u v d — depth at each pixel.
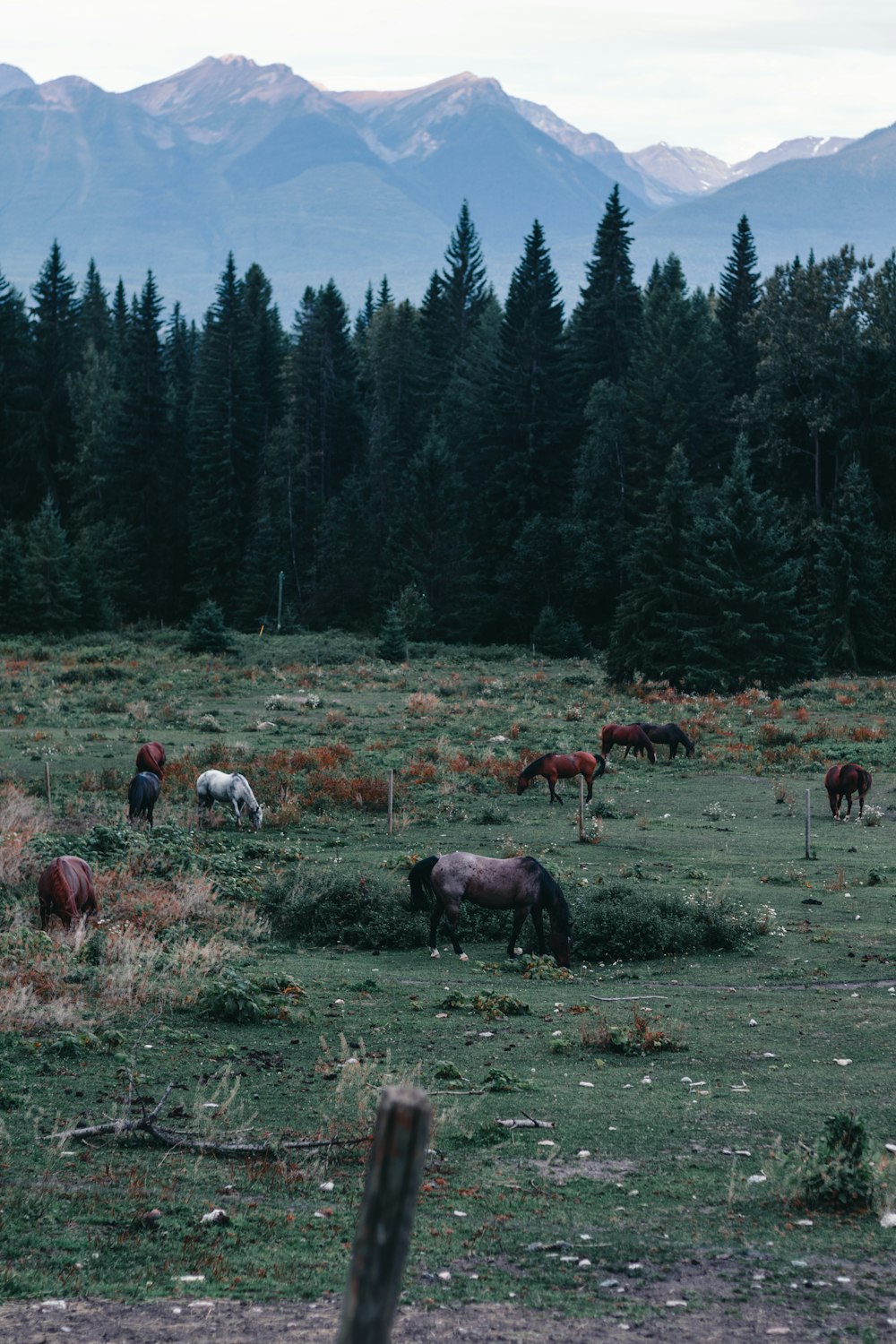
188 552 117.19
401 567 103.94
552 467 112.81
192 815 32.34
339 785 36.50
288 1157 9.77
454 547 103.62
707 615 70.50
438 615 102.31
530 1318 6.57
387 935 21.12
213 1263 7.34
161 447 117.50
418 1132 2.97
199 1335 6.15
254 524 115.19
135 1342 6.04
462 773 40.88
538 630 94.00
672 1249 7.81
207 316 115.19
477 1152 10.13
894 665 82.38
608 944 20.27
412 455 126.44
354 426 124.06
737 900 23.81
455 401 125.00
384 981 17.81
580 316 124.38
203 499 114.50
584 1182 9.35
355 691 68.19
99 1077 11.81
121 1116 10.51
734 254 116.25
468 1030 14.73
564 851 29.58
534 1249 7.80
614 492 106.50
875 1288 7.09
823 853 29.62
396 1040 14.10
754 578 70.12
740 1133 10.62
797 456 98.75
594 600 101.75
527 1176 9.48
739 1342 6.23
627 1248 7.82
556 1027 15.04
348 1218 8.41
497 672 80.62
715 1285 7.16
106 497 118.44
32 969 15.48
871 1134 10.45
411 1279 7.21
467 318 140.88
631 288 117.12
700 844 30.92
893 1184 9.07
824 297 94.19
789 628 69.75
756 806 37.00
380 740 48.56
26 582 96.44
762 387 95.81
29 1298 6.66
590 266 118.31
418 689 68.81
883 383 91.50
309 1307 6.69
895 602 84.25
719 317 118.50
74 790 36.62
